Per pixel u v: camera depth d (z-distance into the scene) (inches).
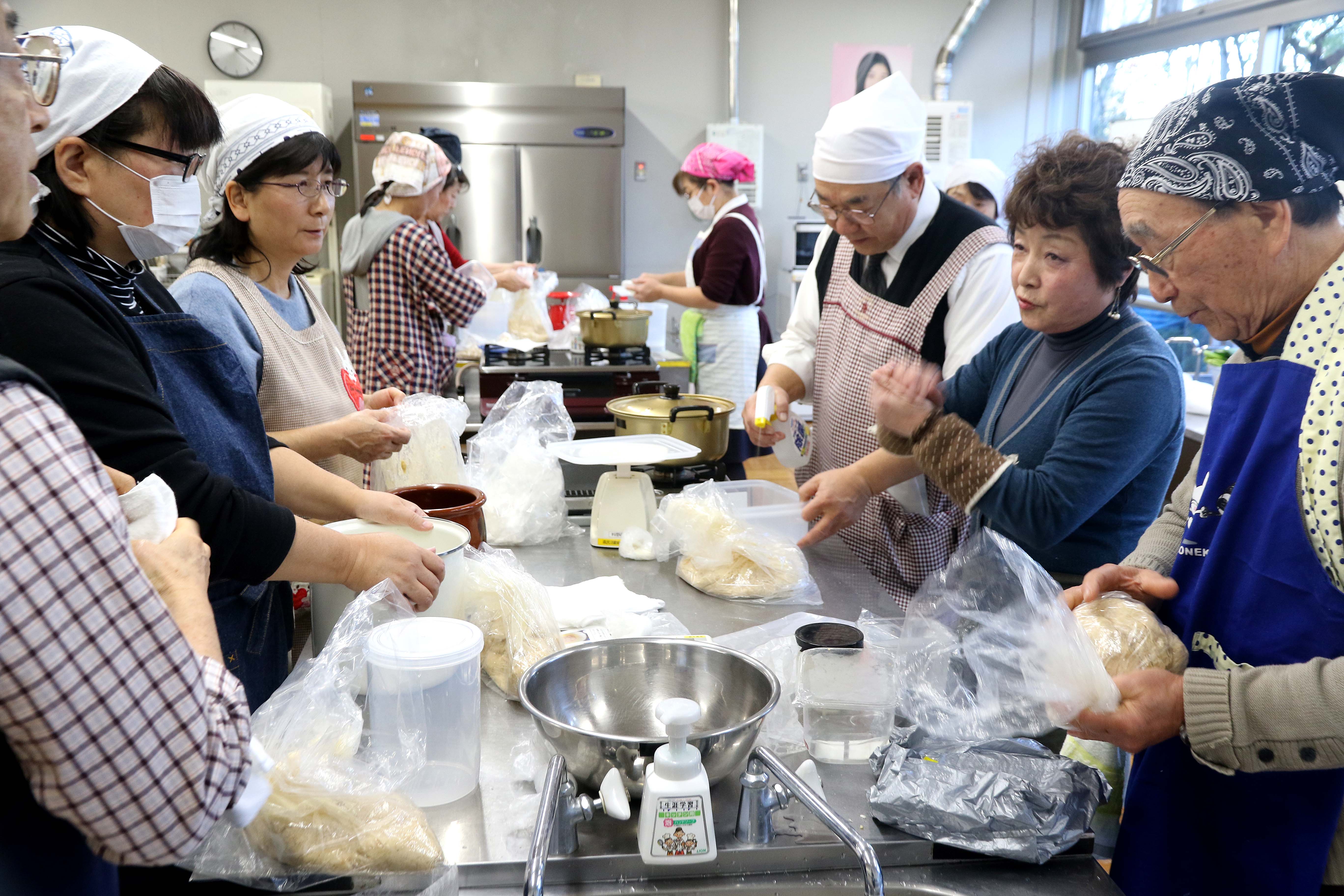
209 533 41.3
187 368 50.2
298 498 57.3
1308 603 39.4
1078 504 55.3
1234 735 37.3
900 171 78.0
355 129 217.9
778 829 39.2
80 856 28.4
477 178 223.6
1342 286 38.4
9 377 23.3
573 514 83.8
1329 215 39.1
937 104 239.9
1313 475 38.6
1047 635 41.1
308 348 73.2
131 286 49.4
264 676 53.7
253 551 42.9
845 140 77.1
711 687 45.0
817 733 44.8
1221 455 44.1
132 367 40.6
